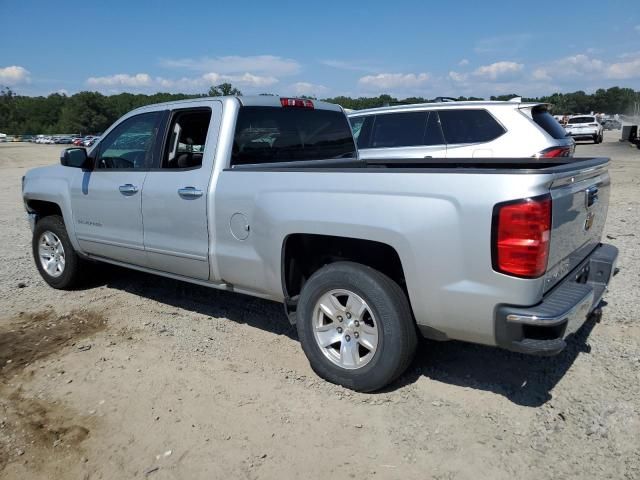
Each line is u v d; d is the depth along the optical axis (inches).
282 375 149.3
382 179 128.3
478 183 115.4
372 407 132.0
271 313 196.9
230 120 165.3
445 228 118.7
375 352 133.3
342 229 133.1
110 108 5083.7
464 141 293.3
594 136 1245.1
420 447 116.1
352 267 134.9
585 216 137.5
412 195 123.2
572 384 137.3
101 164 203.5
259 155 173.5
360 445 117.7
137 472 111.7
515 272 112.0
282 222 144.5
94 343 173.3
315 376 148.2
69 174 213.8
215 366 155.8
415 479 106.8
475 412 128.1
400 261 130.4
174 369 154.3
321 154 197.8
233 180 157.8
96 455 117.4
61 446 120.7
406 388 140.2
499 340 117.8
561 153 278.2
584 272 143.1
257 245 152.5
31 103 5831.7
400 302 129.9
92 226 204.5
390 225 125.6
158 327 185.3
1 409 136.3
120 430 126.0
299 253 153.0
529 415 125.7
